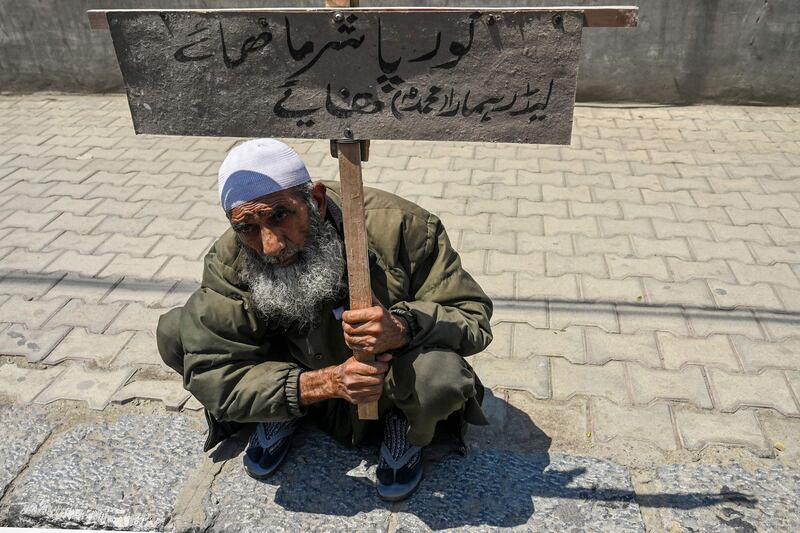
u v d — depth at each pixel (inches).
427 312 79.2
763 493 88.4
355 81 64.7
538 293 132.0
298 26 63.2
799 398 104.0
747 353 113.9
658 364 112.5
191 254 151.6
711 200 165.2
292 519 88.0
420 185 177.5
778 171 178.9
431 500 89.4
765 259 140.3
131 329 127.0
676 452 96.0
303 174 74.3
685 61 216.8
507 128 64.8
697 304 126.8
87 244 157.0
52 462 98.6
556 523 85.4
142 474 95.9
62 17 244.4
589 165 185.9
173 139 217.2
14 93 259.8
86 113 241.0
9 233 163.2
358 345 73.3
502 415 103.3
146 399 109.9
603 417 102.4
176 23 64.8
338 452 97.2
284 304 75.4
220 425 96.7
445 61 62.9
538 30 60.6
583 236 151.4
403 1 214.4
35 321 130.0
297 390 78.9
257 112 67.4
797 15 204.1
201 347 80.4
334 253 76.6
